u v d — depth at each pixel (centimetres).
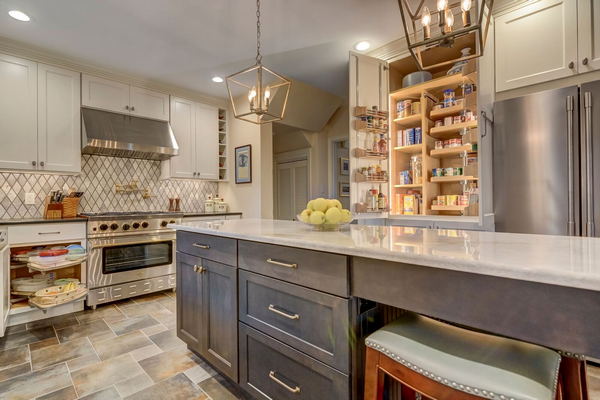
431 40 132
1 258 223
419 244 106
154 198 399
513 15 238
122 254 315
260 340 144
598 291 64
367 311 114
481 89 228
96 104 330
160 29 261
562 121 203
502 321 76
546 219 209
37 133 292
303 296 123
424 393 84
